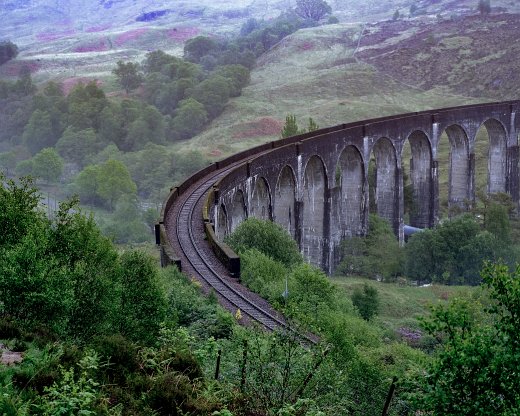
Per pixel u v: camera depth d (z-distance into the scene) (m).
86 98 146.12
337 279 62.81
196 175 54.56
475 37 170.62
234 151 126.69
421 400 13.80
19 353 13.71
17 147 140.88
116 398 12.72
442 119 81.69
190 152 115.12
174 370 14.98
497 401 12.80
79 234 19.64
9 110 158.50
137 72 180.88
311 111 143.25
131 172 113.44
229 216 49.31
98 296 18.77
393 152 76.00
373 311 45.19
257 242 43.38
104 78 187.00
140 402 12.88
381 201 78.25
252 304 30.52
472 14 199.12
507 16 181.50
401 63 168.50
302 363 15.88
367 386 20.45
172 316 23.83
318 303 31.20
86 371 12.63
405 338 39.81
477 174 104.25
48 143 139.00
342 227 73.44
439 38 177.12
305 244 67.69
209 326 24.91
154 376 14.48
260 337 16.52
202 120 144.38
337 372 16.75
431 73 160.50
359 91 156.00
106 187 98.62
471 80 153.25
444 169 109.31
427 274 63.12
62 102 147.62
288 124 86.75
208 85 152.12
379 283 61.72
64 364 12.73
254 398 14.66
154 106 149.00
